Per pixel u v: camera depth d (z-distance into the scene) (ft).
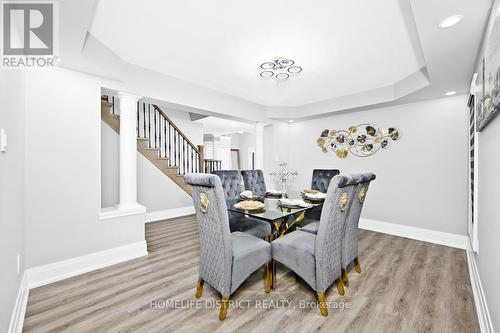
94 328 5.25
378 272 8.00
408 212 12.01
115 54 8.39
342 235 6.75
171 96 10.54
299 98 13.93
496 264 4.67
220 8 5.83
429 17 5.13
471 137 8.30
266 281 6.73
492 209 5.08
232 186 11.27
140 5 5.73
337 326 5.37
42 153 7.36
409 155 11.95
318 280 5.84
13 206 5.45
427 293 6.72
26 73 7.08
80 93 8.09
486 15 4.96
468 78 8.52
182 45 7.74
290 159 17.49
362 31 6.77
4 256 4.61
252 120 15.11
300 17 6.15
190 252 9.68
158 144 16.79
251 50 8.02
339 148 14.73
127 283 7.20
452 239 10.67
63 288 6.92
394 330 5.26
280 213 7.54
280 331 5.20
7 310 4.69
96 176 8.43
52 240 7.50
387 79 10.68
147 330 5.20
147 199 14.67
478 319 5.64
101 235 8.50
